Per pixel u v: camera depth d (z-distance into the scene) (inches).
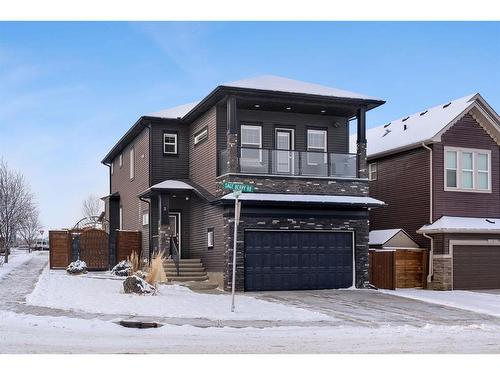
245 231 937.5
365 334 562.6
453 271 1044.5
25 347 450.9
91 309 663.8
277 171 979.3
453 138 1091.3
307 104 990.4
